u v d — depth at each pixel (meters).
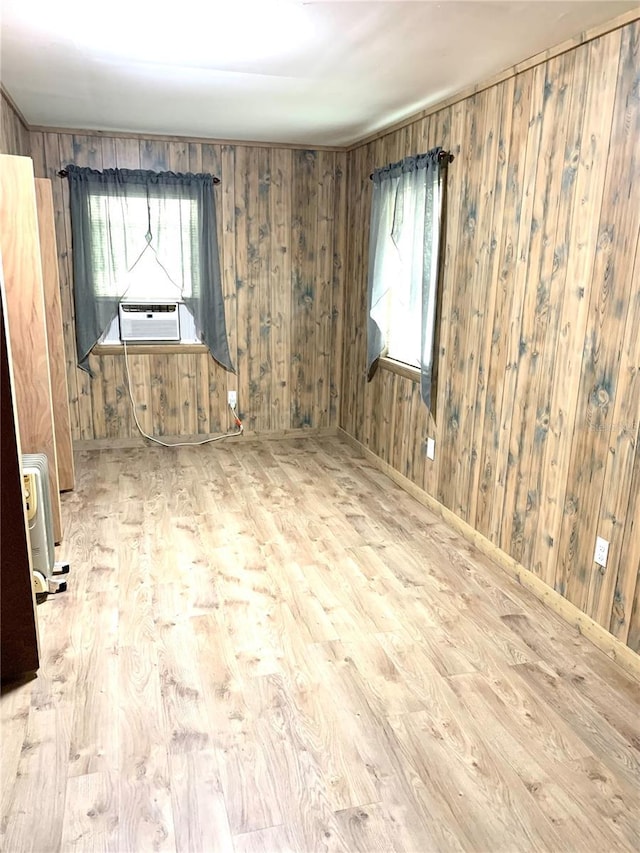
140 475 4.46
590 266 2.50
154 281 4.86
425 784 1.88
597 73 2.40
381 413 4.65
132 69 2.99
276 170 4.93
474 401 3.41
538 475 2.91
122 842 1.67
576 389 2.62
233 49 2.68
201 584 3.00
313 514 3.87
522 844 1.70
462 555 3.37
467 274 3.40
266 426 5.41
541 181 2.76
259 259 5.06
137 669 2.37
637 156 2.23
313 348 5.38
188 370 5.08
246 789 1.85
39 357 3.11
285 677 2.35
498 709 2.21
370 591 2.98
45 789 1.83
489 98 3.10
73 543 3.38
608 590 2.51
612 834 1.73
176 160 4.71
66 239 4.62
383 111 3.79
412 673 2.39
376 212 4.34
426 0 2.13
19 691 2.24
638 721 2.17
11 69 3.01
